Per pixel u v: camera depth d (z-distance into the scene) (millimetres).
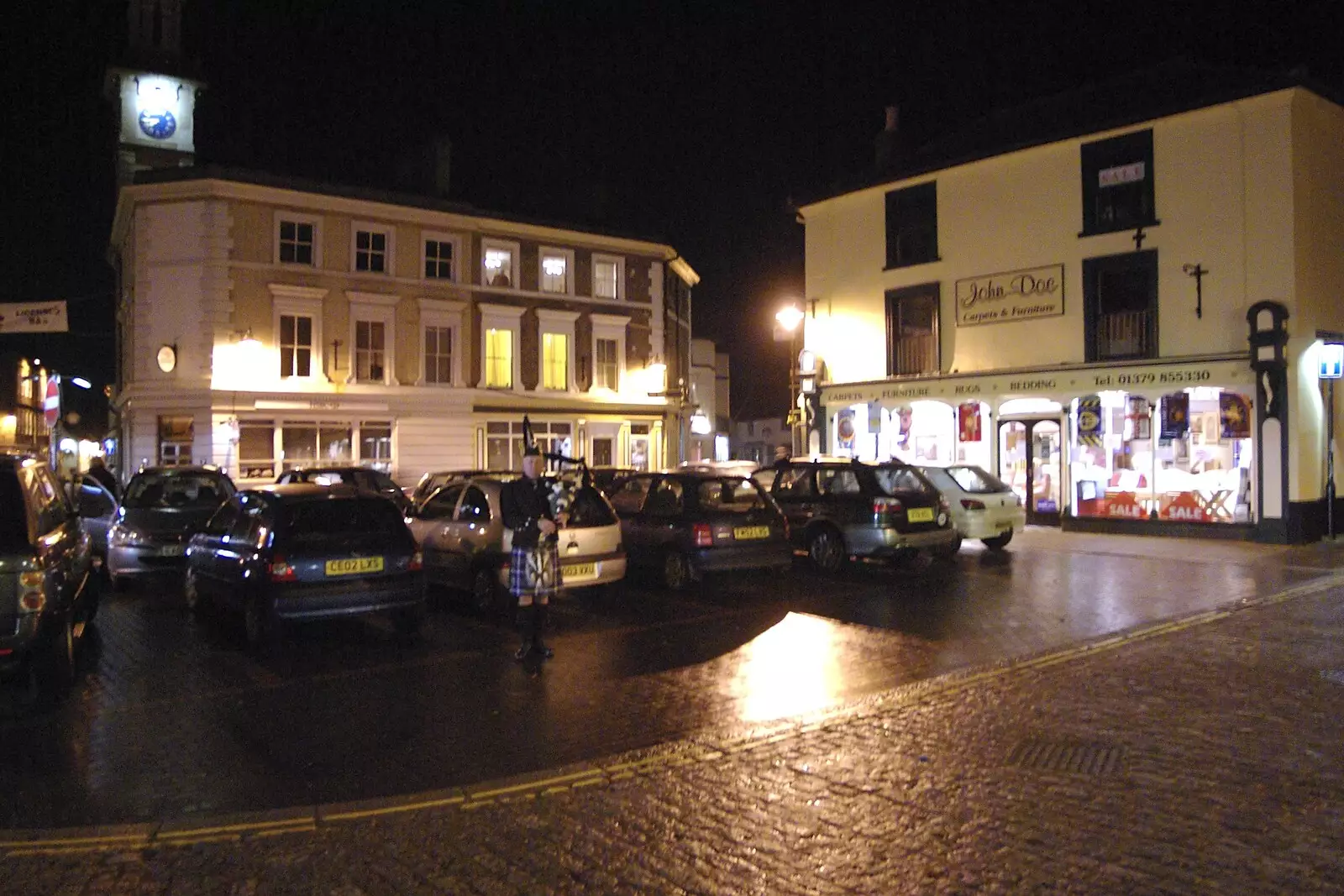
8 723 6984
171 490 14148
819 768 5852
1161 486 18875
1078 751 6113
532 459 8906
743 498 12516
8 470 7492
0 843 4887
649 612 11016
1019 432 21078
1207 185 18469
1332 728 6508
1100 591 12414
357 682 8055
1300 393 17406
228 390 26453
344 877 4480
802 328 25797
